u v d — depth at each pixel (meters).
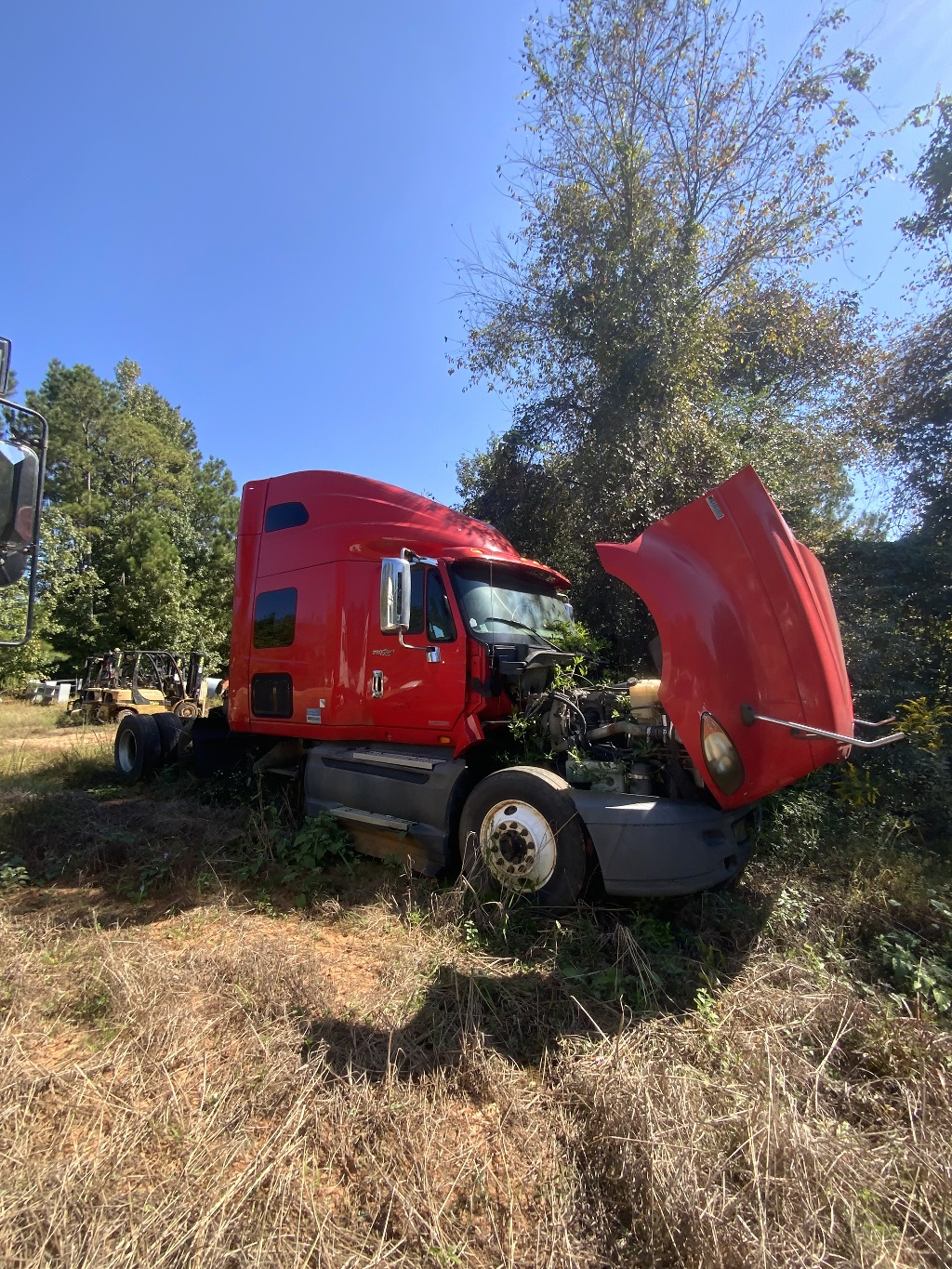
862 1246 1.90
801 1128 2.24
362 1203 2.07
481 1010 3.10
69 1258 1.78
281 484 6.52
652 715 4.36
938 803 5.50
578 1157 2.29
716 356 9.55
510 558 5.71
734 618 3.75
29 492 2.80
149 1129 2.31
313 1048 2.83
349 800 5.40
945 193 7.95
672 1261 1.89
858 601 7.32
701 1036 2.90
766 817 5.02
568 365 9.66
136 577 29.92
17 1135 2.27
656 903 4.12
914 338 8.76
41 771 9.09
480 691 4.94
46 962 3.49
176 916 4.27
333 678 5.65
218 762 7.39
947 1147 2.32
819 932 3.90
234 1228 1.92
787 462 9.28
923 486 8.44
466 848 4.51
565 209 9.41
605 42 9.45
